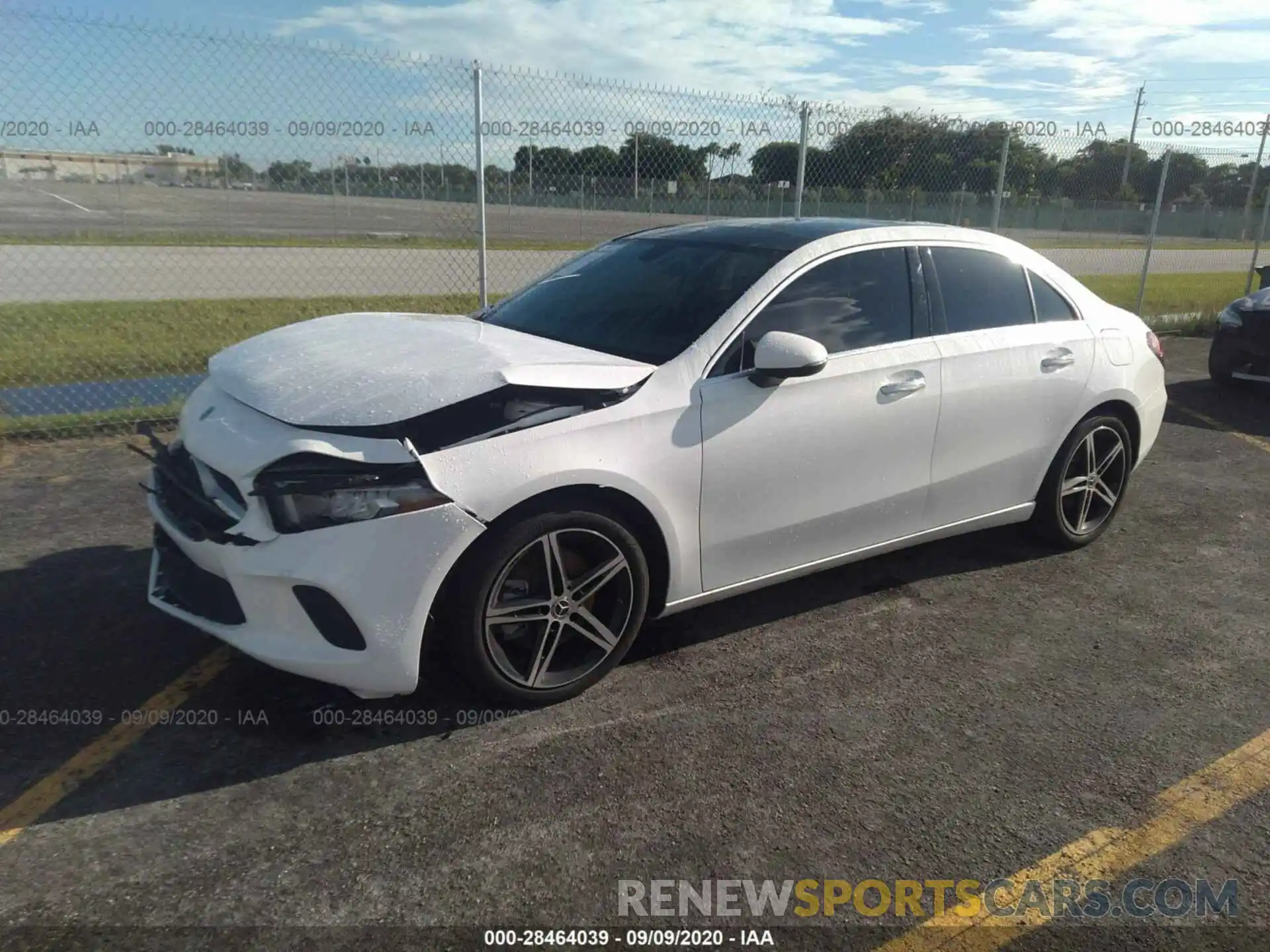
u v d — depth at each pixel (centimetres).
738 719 315
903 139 1146
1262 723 323
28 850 242
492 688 303
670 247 403
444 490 275
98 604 378
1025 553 471
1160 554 475
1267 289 848
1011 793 281
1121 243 2362
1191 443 688
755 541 349
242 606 278
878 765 292
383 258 1419
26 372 733
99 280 1203
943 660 361
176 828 253
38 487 512
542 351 329
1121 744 309
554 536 300
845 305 368
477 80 674
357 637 276
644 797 272
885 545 394
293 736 296
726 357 335
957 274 407
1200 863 254
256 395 301
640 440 310
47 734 292
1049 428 432
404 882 237
